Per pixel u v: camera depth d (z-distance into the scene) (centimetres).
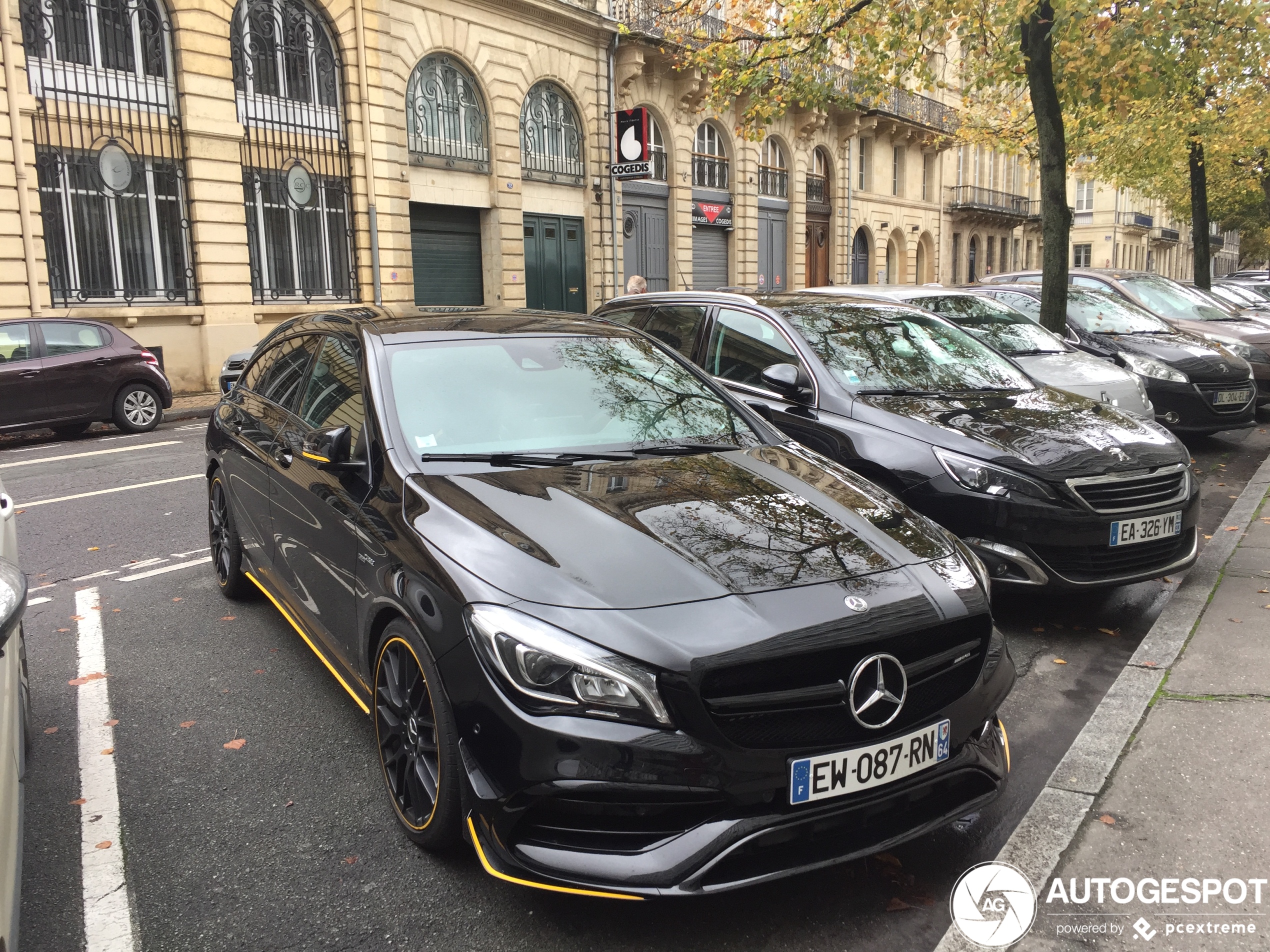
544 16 2038
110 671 425
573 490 297
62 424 1138
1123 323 980
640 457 336
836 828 242
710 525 278
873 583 259
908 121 3444
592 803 228
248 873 274
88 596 532
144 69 1466
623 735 224
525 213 2088
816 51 1109
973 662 270
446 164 1895
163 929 250
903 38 1055
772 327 563
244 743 355
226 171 1542
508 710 232
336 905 259
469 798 241
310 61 1673
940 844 288
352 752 348
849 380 518
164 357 1508
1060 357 735
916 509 457
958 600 264
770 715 233
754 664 232
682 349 613
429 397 341
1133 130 1677
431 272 1930
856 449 479
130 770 337
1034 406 510
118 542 648
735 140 2664
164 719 377
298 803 313
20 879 217
